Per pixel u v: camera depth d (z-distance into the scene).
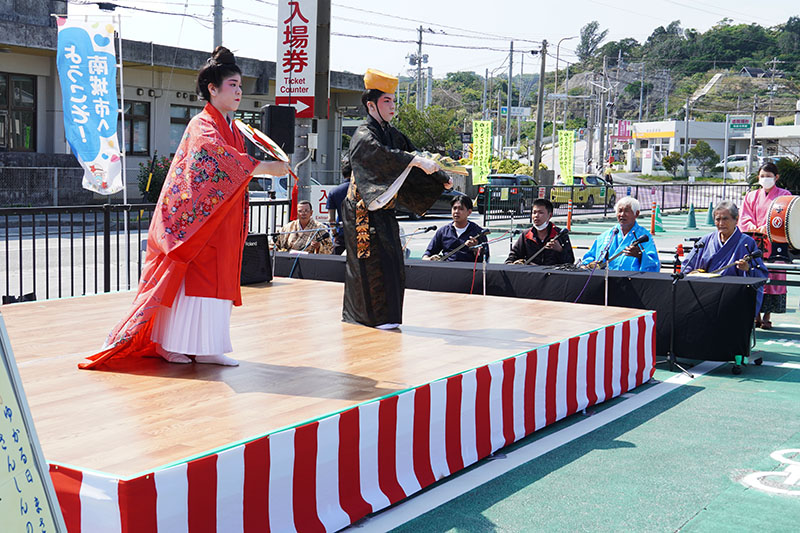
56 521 1.96
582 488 4.05
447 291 7.75
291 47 10.65
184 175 4.02
